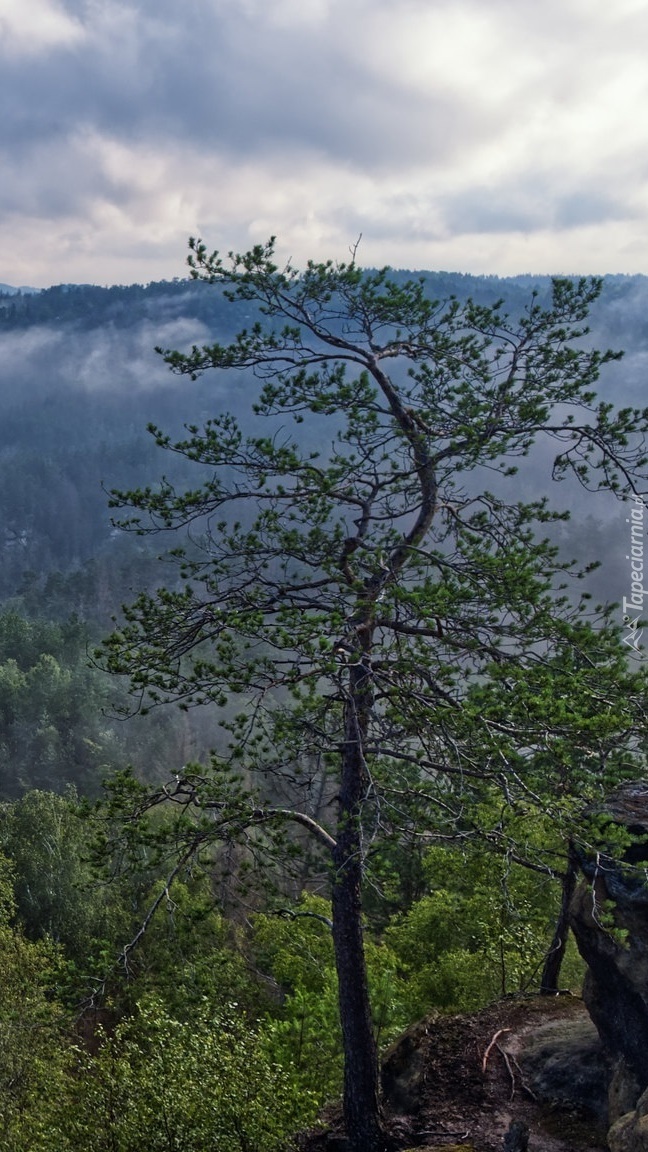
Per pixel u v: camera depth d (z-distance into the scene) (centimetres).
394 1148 1248
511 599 1183
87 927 3806
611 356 1369
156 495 1312
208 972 1356
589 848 1085
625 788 1221
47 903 3828
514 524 1400
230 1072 1224
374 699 1241
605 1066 1273
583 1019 1443
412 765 1305
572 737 1080
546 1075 1305
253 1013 2231
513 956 2222
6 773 8138
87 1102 1220
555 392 1365
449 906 2561
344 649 1188
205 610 1279
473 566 1247
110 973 1171
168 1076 1196
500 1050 1380
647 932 1138
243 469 1330
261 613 1186
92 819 1219
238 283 1381
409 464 1387
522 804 1159
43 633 10744
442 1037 1437
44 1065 1708
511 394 1355
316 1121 1374
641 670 1141
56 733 8219
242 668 1188
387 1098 1355
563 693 1119
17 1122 1587
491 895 2184
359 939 1260
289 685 1147
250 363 1368
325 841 1250
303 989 2106
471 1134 1233
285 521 1353
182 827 1166
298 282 1375
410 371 1434
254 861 1249
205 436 1343
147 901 3597
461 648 1197
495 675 1105
